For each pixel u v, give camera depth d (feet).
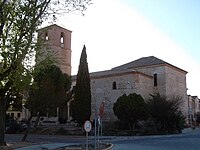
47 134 127.34
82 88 135.13
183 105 201.67
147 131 133.80
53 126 143.74
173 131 149.07
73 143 87.35
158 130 142.51
